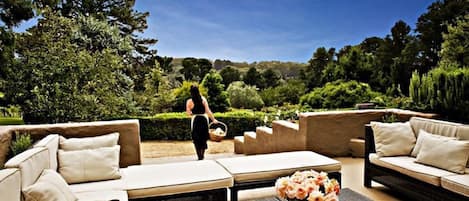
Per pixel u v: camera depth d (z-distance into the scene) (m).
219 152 7.22
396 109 6.16
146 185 3.03
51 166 2.98
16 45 8.28
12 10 8.34
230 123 8.95
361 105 6.55
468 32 8.20
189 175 3.27
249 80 14.22
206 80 10.26
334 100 10.00
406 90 10.41
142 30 15.00
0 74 7.92
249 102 11.62
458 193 2.94
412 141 3.94
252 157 3.90
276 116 8.05
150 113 9.96
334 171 3.63
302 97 11.06
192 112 5.64
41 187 2.12
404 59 10.67
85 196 2.76
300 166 3.53
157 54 15.45
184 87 10.71
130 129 4.33
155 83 10.89
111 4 14.05
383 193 3.90
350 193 3.67
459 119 5.29
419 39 10.94
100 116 8.55
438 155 3.37
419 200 3.34
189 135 8.76
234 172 3.36
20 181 2.04
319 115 5.49
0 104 8.26
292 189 2.34
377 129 4.00
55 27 8.81
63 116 8.21
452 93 5.29
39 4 10.11
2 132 3.54
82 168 3.20
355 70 11.34
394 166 3.61
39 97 7.93
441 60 8.86
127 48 10.72
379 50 11.88
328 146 5.62
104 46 10.02
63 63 8.21
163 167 3.56
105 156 3.31
